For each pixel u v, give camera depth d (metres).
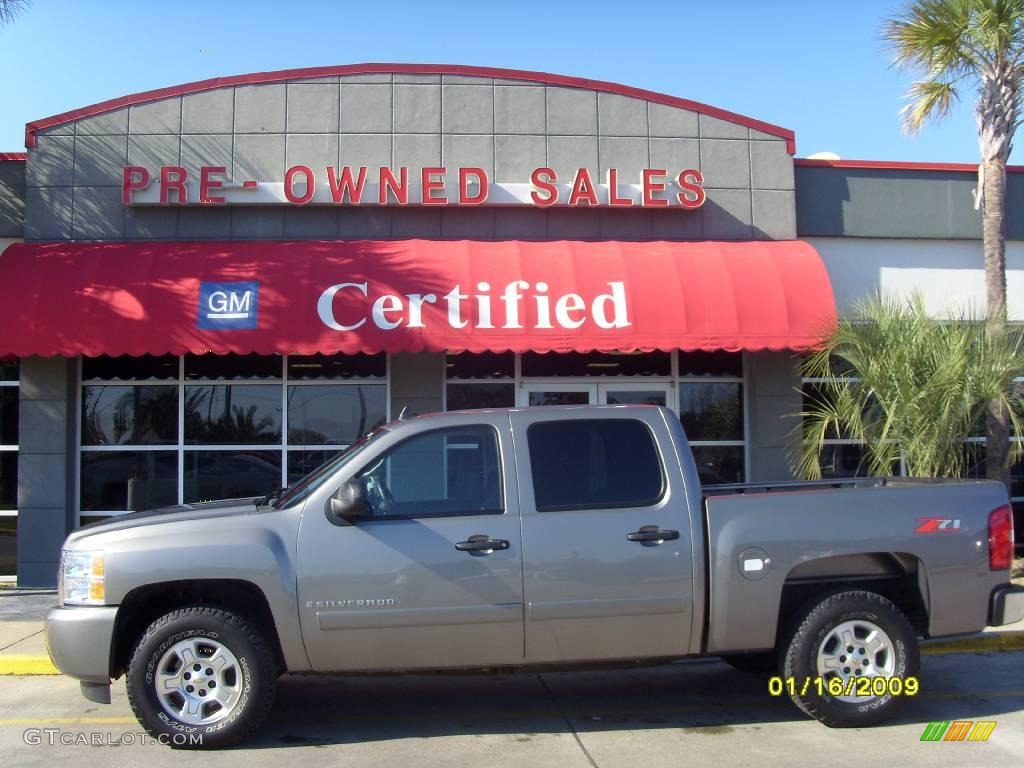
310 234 11.95
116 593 5.72
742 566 5.96
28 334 10.38
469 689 7.40
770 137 12.56
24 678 7.82
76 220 11.80
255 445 11.73
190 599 6.09
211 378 11.77
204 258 11.02
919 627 6.39
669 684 7.53
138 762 5.67
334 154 12.06
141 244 11.42
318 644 5.75
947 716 6.54
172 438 11.69
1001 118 11.62
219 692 5.84
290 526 5.86
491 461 6.07
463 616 5.76
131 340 10.36
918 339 10.16
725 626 5.96
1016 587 6.29
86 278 10.73
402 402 11.67
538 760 5.68
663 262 11.31
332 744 6.02
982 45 11.52
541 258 11.27
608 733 6.23
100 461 11.64
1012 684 7.43
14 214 11.92
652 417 6.25
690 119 12.48
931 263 12.82
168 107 11.97
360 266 10.94
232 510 6.26
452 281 10.82
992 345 10.11
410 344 10.42
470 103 12.24
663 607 5.89
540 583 5.81
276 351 10.36
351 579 5.74
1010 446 12.05
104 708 6.94
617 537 5.89
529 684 7.54
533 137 12.28
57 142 11.87
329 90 12.12
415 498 5.96
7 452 11.89
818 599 6.20
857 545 6.10
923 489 6.32
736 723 6.43
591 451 6.13
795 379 12.03
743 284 11.12
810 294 11.13
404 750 5.89
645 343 10.71
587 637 5.87
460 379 11.97
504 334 10.59
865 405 10.70
